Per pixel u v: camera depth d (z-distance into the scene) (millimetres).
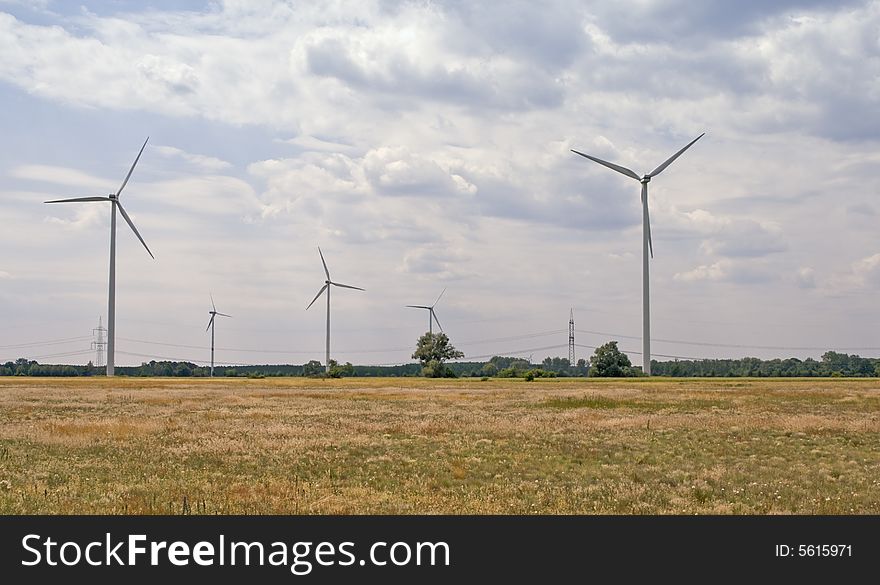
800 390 99125
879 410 61469
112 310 156500
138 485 25391
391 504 22609
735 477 27547
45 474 27531
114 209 152750
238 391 101812
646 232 145500
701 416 54438
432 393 95812
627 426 46875
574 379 160000
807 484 26281
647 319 149625
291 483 25938
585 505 22766
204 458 32375
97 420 50531
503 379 167000
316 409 64938
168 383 137125
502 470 29219
